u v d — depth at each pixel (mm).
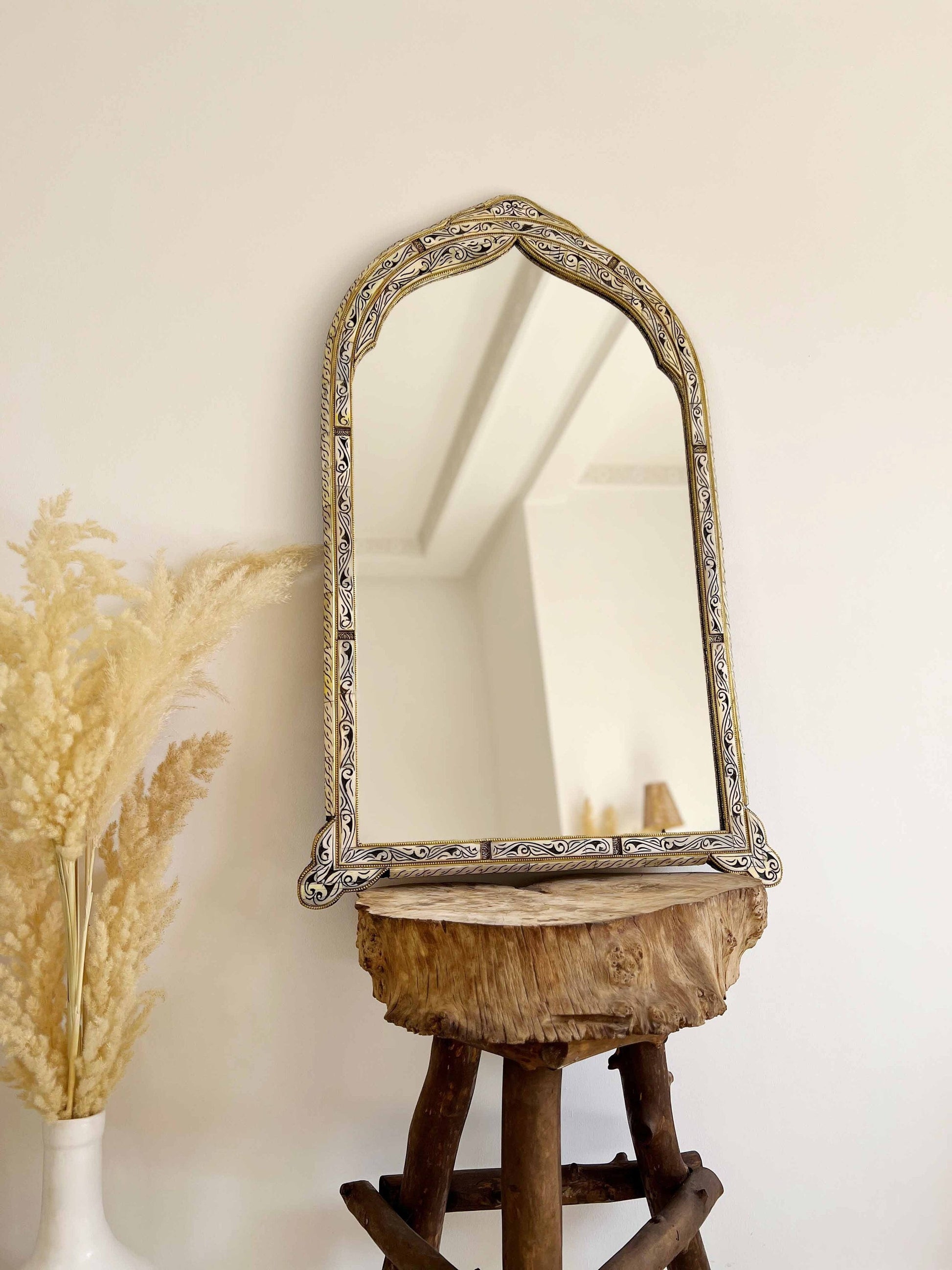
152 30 1711
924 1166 1554
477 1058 1293
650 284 1749
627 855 1461
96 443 1533
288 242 1670
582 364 1695
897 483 1817
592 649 1573
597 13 1921
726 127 1924
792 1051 1551
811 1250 1495
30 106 1631
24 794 1152
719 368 1796
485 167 1783
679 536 1653
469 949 991
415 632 1506
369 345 1590
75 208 1608
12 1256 1305
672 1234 1175
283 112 1725
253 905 1444
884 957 1611
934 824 1680
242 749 1482
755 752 1642
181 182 1656
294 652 1524
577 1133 1483
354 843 1377
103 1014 1206
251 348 1617
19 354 1538
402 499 1561
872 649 1729
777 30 2000
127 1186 1346
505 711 1503
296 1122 1402
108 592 1249
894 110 2016
